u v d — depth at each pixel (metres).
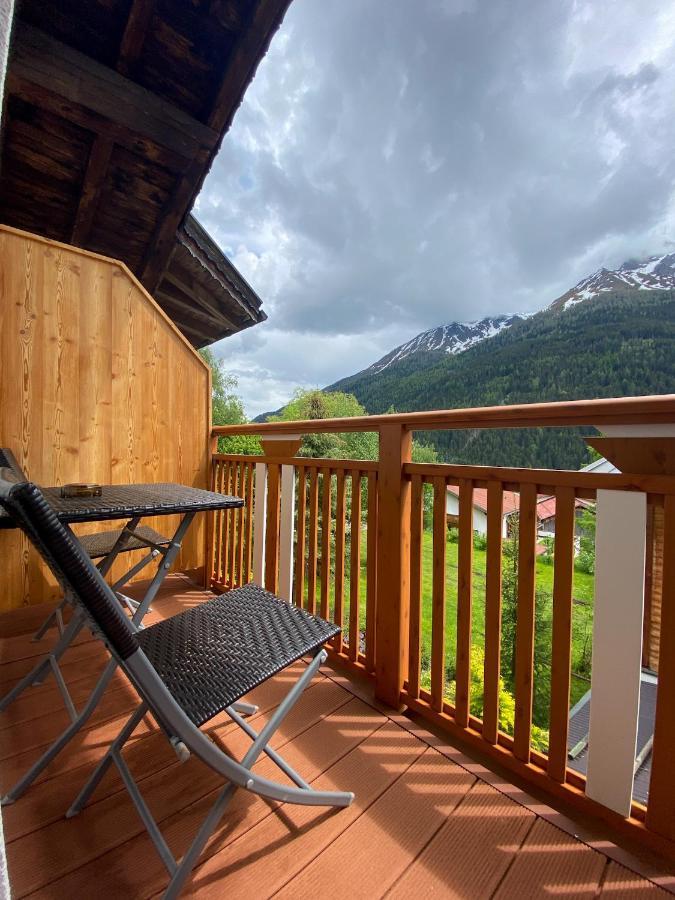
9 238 2.11
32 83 2.50
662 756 1.09
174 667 1.08
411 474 1.66
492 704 1.41
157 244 3.57
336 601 2.02
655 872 1.05
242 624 1.30
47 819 1.15
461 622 1.50
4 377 2.11
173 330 2.70
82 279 2.33
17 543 2.21
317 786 1.29
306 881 1.01
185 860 0.93
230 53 2.74
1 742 1.43
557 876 1.04
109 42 2.61
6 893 0.44
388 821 1.18
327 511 2.07
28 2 2.35
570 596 1.23
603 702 1.17
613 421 1.13
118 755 1.13
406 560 1.69
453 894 1.00
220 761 0.95
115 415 2.46
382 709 1.68
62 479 2.28
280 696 1.75
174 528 2.80
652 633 1.77
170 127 2.91
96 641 2.14
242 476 2.68
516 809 1.23
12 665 1.91
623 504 1.12
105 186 3.22
